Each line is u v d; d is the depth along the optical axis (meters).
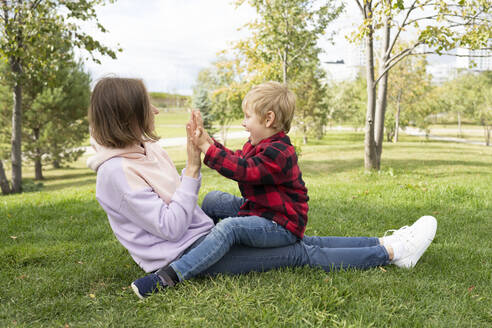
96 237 3.08
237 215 2.18
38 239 3.05
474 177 10.27
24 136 19.00
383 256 2.20
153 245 1.85
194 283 1.91
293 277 1.98
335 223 3.47
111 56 10.79
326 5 13.88
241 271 2.04
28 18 9.84
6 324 1.64
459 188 5.14
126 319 1.65
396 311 1.73
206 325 1.59
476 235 3.18
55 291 1.95
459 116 44.78
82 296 1.90
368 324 1.58
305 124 31.44
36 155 19.33
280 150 1.93
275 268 2.09
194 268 1.86
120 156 1.77
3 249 2.68
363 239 2.36
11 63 11.80
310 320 1.62
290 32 14.94
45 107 17.97
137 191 1.74
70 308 1.77
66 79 18.27
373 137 11.11
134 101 1.72
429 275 2.17
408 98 34.31
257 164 1.89
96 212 4.07
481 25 8.60
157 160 1.94
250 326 1.57
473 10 8.58
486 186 6.28
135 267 2.29
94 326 1.60
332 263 2.14
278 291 1.85
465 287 2.03
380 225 3.47
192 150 1.86
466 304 1.80
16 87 12.48
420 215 3.89
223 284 1.88
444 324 1.61
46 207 4.46
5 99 17.45
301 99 30.56
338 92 43.41
